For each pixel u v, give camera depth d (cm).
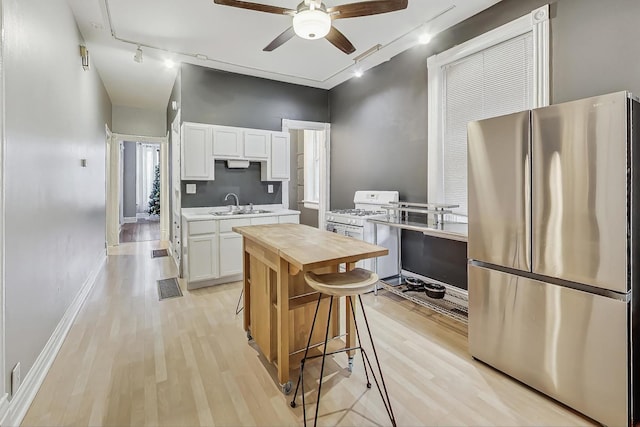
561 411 170
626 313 150
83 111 343
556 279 175
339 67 423
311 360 220
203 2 277
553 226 174
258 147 432
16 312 167
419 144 362
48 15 226
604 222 155
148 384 192
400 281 365
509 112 280
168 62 394
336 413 168
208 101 419
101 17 301
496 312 204
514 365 195
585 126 160
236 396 182
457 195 331
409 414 168
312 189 658
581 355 165
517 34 267
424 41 337
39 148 205
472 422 162
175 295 350
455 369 209
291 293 214
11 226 163
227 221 382
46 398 178
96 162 438
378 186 425
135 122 650
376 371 207
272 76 453
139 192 1159
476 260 215
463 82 320
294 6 282
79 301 311
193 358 222
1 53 152
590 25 222
